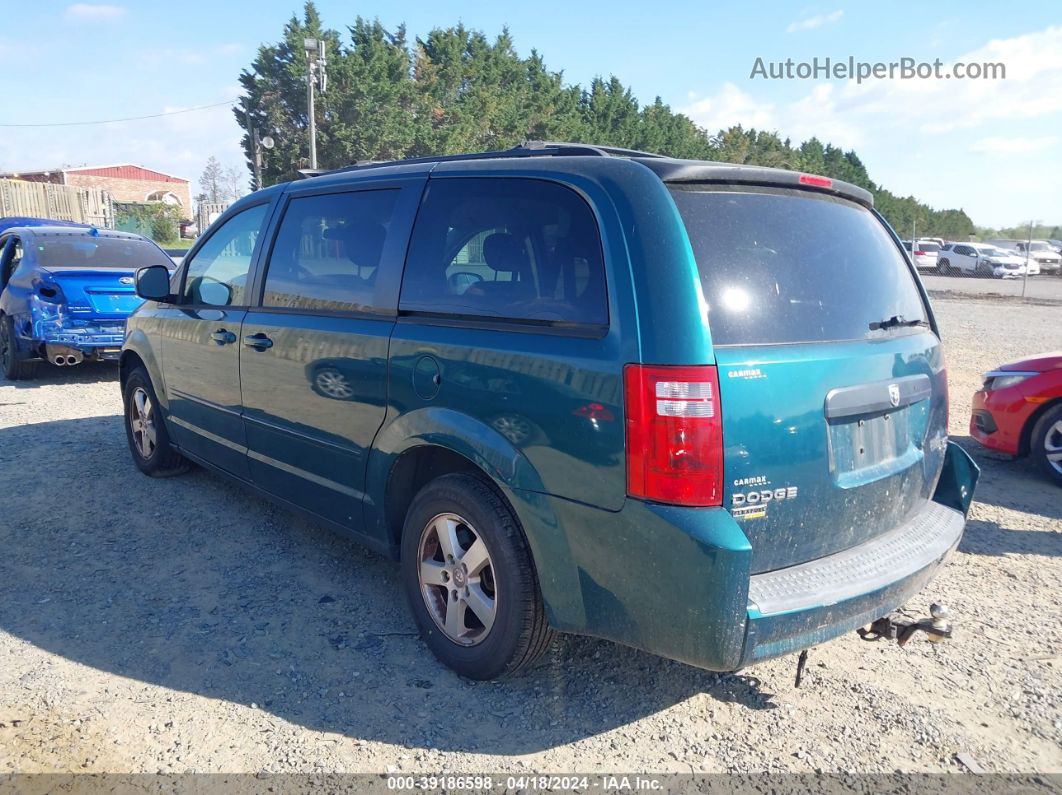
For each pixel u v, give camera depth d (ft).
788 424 8.86
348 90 146.51
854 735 10.03
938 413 11.56
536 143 11.50
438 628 11.22
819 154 312.71
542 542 9.59
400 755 9.46
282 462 13.83
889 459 10.37
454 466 11.40
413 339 10.96
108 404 27.48
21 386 30.86
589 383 8.95
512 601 10.04
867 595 9.24
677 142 238.89
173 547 15.16
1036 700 10.85
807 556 9.38
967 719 10.41
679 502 8.39
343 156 149.07
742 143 256.93
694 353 8.41
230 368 14.69
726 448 8.42
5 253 34.35
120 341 30.96
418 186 11.78
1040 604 13.70
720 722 10.23
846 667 11.62
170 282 17.25
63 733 9.68
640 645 9.05
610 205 9.30
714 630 8.37
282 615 12.67
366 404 11.68
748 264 9.27
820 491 9.23
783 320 9.27
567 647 11.90
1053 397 20.39
